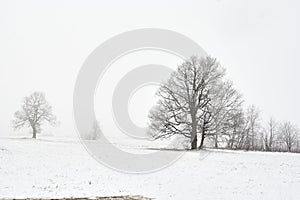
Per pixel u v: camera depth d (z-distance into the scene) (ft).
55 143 110.11
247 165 64.69
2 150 71.41
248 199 36.47
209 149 104.94
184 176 52.44
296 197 37.37
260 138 203.51
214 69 106.83
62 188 39.42
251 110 179.52
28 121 190.08
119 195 36.55
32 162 58.49
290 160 73.31
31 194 34.86
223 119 103.65
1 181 41.42
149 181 47.73
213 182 47.29
